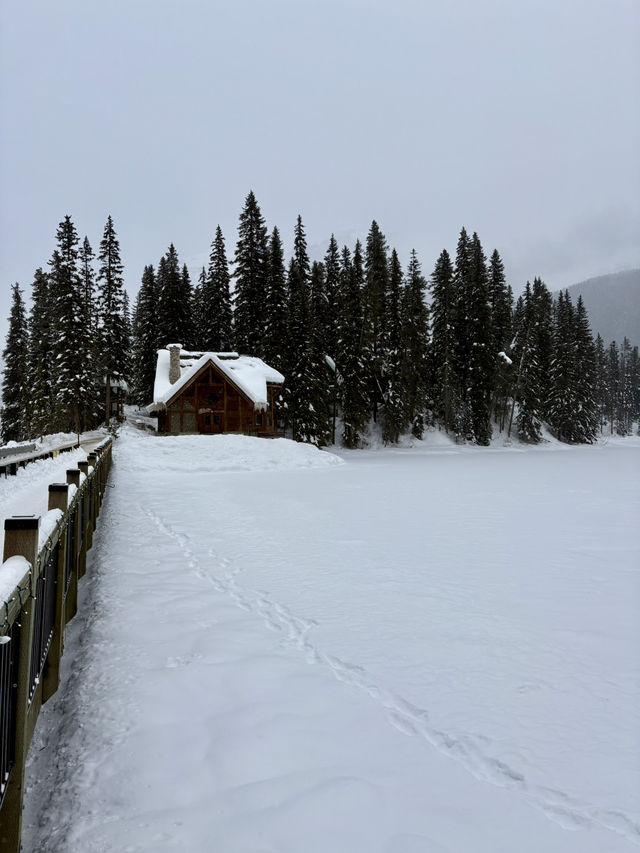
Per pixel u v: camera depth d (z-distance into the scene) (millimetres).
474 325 59625
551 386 72688
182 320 54219
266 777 3123
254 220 50719
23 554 2648
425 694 4180
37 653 3119
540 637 5359
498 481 22625
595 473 27375
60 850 2578
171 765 3238
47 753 3520
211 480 22625
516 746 3473
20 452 23953
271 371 43594
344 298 51219
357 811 2828
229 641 5164
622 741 3537
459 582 7246
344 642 5195
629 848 2566
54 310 48625
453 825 2730
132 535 10070
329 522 11914
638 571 7824
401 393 54250
